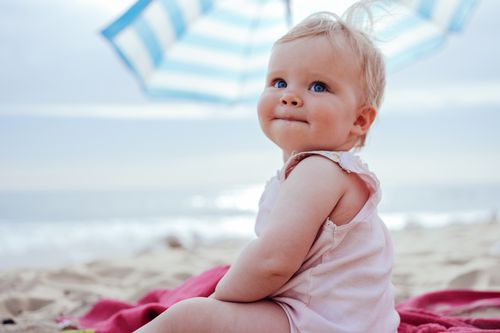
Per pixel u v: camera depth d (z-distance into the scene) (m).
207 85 4.30
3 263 5.52
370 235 1.45
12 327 2.20
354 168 1.43
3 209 10.94
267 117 1.51
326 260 1.40
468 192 12.75
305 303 1.39
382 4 1.67
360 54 1.50
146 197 12.55
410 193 12.80
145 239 6.91
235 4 3.98
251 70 4.36
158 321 1.35
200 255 4.36
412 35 3.82
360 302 1.40
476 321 2.07
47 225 8.45
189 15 3.83
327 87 1.47
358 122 1.54
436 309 2.39
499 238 4.49
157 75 4.00
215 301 1.37
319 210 1.37
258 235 1.49
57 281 3.30
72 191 13.57
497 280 2.87
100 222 8.81
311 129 1.45
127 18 3.43
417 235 5.10
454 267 3.30
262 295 1.37
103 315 2.37
